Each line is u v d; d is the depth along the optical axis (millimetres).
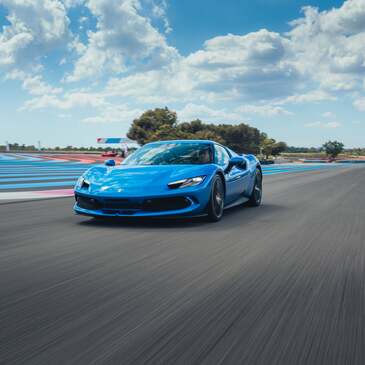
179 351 1330
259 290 1988
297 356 1305
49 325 1534
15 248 2922
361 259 2674
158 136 49469
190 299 1844
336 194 7609
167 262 2525
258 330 1505
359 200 6508
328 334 1474
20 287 2010
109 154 46594
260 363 1258
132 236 3398
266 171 22156
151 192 3863
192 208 3947
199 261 2559
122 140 53094
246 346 1370
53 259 2596
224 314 1663
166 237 3363
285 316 1646
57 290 1963
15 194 7406
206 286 2043
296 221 4305
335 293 1952
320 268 2432
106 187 4023
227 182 4590
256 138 82625
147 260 2574
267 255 2748
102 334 1456
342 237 3434
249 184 5461
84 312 1672
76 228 3785
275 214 4875
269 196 7230
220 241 3205
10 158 34125
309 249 2955
